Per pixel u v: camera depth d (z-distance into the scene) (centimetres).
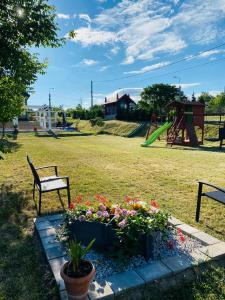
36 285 277
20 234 392
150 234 305
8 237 382
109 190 614
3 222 435
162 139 2255
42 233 375
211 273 291
